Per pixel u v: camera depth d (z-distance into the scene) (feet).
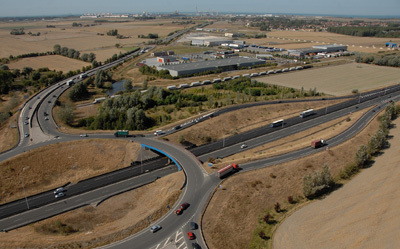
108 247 245.86
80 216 304.09
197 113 568.00
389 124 510.99
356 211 311.68
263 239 280.31
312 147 419.13
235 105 594.24
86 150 413.59
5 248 247.50
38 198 334.24
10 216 301.84
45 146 406.41
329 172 345.51
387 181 357.20
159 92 653.30
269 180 349.41
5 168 358.43
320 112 574.15
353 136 456.04
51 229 284.82
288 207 323.37
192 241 253.24
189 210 289.33
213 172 353.92
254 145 445.37
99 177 374.43
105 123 505.25
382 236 277.03
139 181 363.97
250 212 307.37
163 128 486.38
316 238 279.90
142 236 257.75
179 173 355.36
